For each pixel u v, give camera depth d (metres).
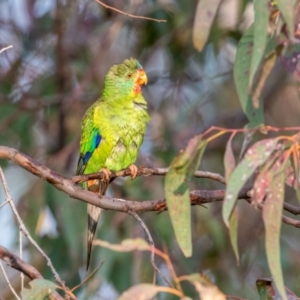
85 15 14.09
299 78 5.62
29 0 13.79
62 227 11.80
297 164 5.39
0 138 13.36
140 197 12.16
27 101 13.73
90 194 6.80
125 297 4.86
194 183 13.28
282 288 5.29
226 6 14.62
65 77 13.97
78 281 11.65
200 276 4.95
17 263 5.71
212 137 5.54
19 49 14.15
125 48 14.56
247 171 5.34
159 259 11.97
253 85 5.64
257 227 13.48
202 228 12.49
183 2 13.50
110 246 4.93
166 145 13.65
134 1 13.53
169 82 14.62
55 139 13.88
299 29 5.53
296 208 6.68
